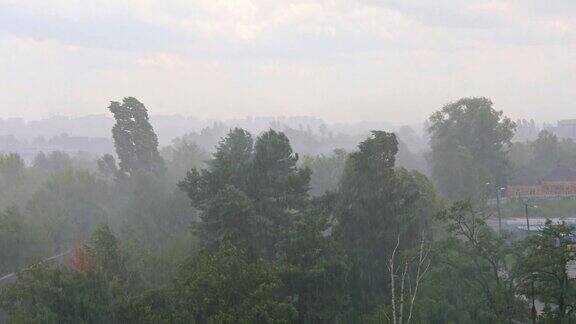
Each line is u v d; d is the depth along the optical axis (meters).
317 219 38.59
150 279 40.56
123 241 48.25
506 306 33.16
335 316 35.56
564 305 31.03
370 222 43.81
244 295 28.81
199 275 29.05
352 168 45.47
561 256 29.75
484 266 36.00
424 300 37.81
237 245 37.81
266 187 43.62
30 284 31.86
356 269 40.84
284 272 33.03
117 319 30.70
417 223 44.09
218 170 43.31
